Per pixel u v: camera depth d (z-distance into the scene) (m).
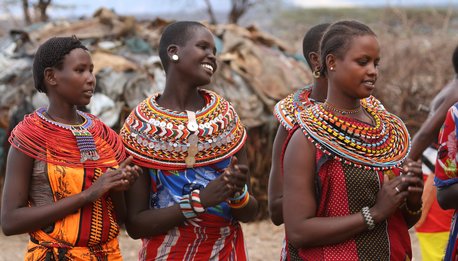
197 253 3.79
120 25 8.96
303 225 3.17
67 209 3.41
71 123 3.62
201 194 3.59
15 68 8.28
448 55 10.65
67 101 3.58
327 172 3.16
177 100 3.89
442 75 10.46
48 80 3.56
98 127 3.68
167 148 3.75
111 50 8.66
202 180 3.80
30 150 3.45
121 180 3.40
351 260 3.16
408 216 3.35
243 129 4.01
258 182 8.31
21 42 8.81
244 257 3.98
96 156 3.55
